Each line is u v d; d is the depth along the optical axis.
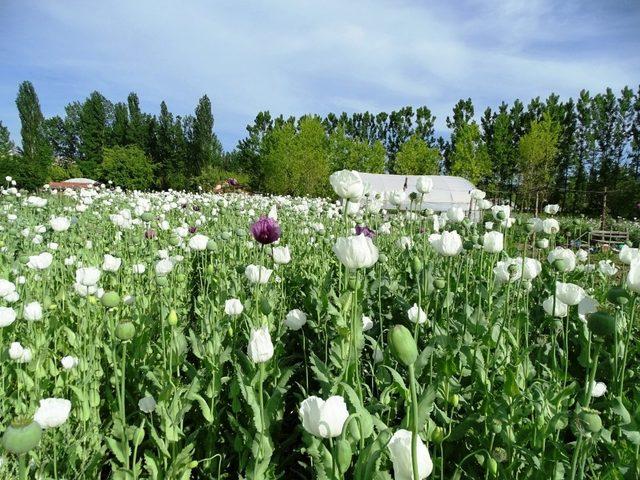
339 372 2.83
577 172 61.12
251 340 2.16
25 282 4.19
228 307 3.26
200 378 2.91
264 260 5.16
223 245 6.09
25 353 2.85
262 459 2.28
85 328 3.46
